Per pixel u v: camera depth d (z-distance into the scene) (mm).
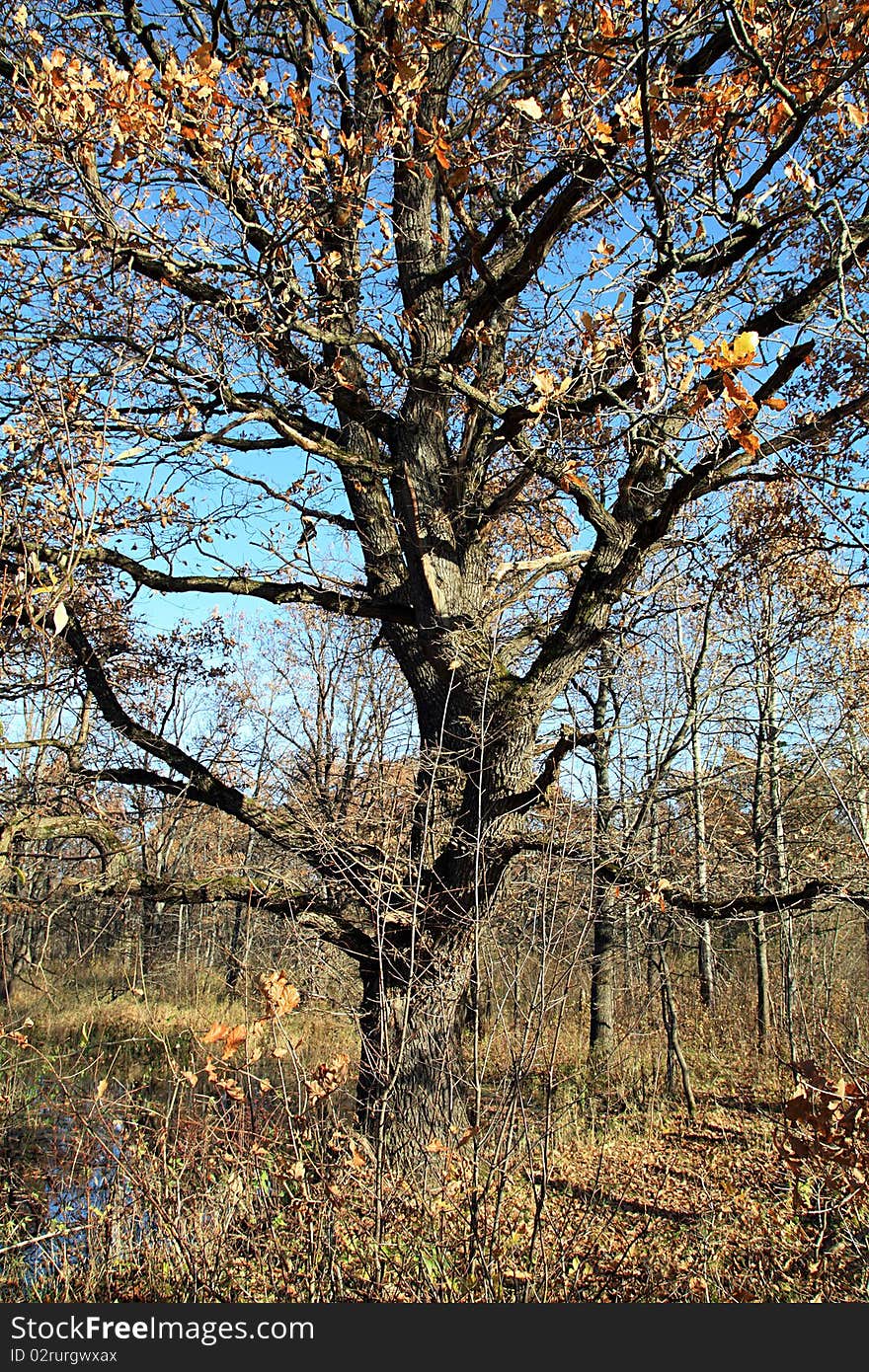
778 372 6152
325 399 8031
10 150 5992
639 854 7203
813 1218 5109
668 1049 12125
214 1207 4422
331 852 6734
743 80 5906
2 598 5598
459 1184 4652
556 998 4559
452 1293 4086
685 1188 7223
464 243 7879
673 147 6531
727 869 8578
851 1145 4391
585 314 5324
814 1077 4660
